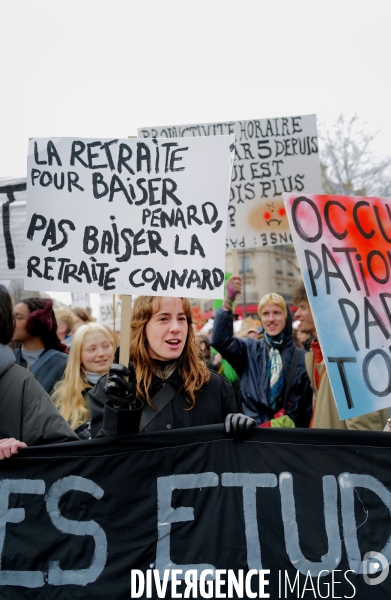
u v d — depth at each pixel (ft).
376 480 11.02
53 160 11.75
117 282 11.44
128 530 10.99
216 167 11.50
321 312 11.57
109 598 10.79
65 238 11.61
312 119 22.20
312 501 10.99
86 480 11.10
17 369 12.09
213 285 11.31
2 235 14.14
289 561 10.84
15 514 11.08
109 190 11.64
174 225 11.46
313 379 16.94
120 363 10.79
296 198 11.92
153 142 11.62
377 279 11.89
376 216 12.10
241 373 19.61
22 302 18.76
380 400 11.43
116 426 10.93
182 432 11.17
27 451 11.19
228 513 10.98
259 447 11.14
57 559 10.93
